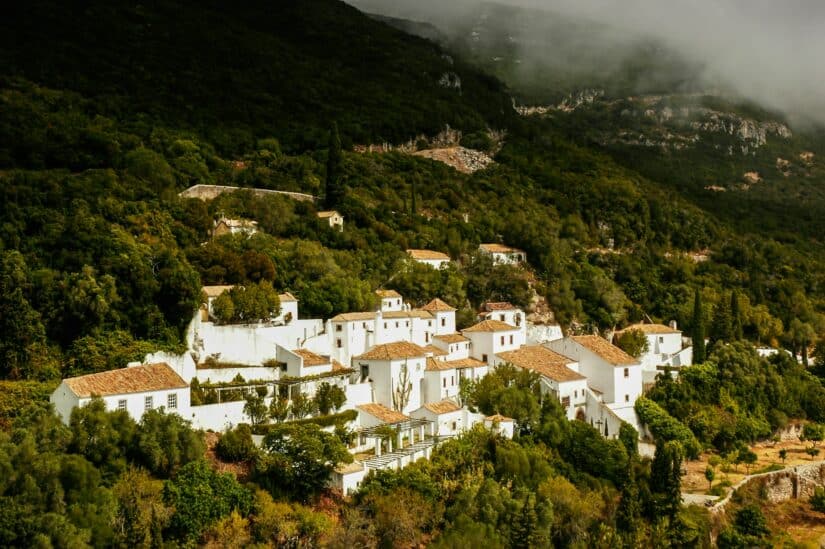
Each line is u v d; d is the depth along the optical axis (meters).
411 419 108.50
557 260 187.88
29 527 67.12
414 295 154.25
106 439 79.12
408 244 179.38
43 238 121.81
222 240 142.12
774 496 129.00
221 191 174.38
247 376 106.44
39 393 89.50
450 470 98.88
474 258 177.75
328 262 143.88
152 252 117.88
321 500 88.31
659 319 190.62
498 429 109.44
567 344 141.88
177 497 77.31
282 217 164.12
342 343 123.94
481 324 141.12
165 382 90.06
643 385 147.25
